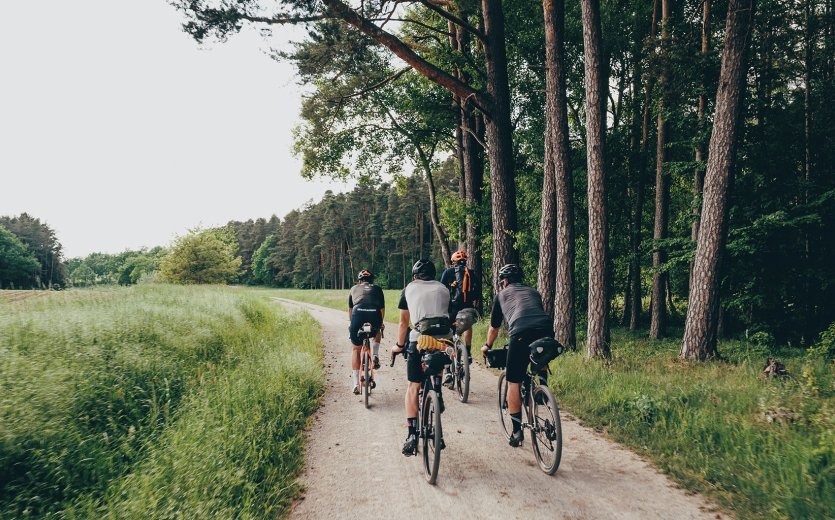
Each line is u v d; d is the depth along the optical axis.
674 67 12.80
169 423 5.17
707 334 8.48
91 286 13.73
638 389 6.21
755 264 12.53
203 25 9.96
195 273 38.59
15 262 85.00
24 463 3.80
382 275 80.56
